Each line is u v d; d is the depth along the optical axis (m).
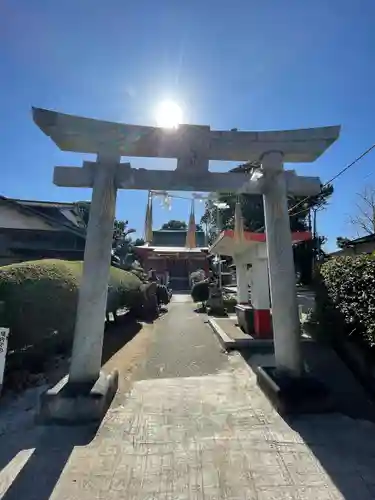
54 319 5.10
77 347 4.10
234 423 3.65
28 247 15.15
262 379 4.67
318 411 3.87
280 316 4.44
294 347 4.36
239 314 9.73
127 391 4.77
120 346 7.97
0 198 14.74
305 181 4.86
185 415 3.89
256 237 7.72
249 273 10.22
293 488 2.52
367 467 2.79
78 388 3.86
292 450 3.07
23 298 4.60
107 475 2.70
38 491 2.50
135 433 3.43
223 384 5.08
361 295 4.38
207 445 3.18
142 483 2.59
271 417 3.79
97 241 4.28
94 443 3.23
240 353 7.12
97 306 4.18
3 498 2.43
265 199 4.76
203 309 15.62
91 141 4.52
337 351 5.78
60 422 3.65
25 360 5.15
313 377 4.32
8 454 3.02
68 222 17.08
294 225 17.61
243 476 2.67
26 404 4.21
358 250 12.00
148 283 14.63
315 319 6.57
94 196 4.39
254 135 4.70
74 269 6.18
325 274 5.91
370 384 4.54
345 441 3.23
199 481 2.61
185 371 5.90
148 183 4.58
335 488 2.51
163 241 40.06
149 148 4.64
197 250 30.27
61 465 2.84
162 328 10.77
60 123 4.29
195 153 4.64
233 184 4.71
